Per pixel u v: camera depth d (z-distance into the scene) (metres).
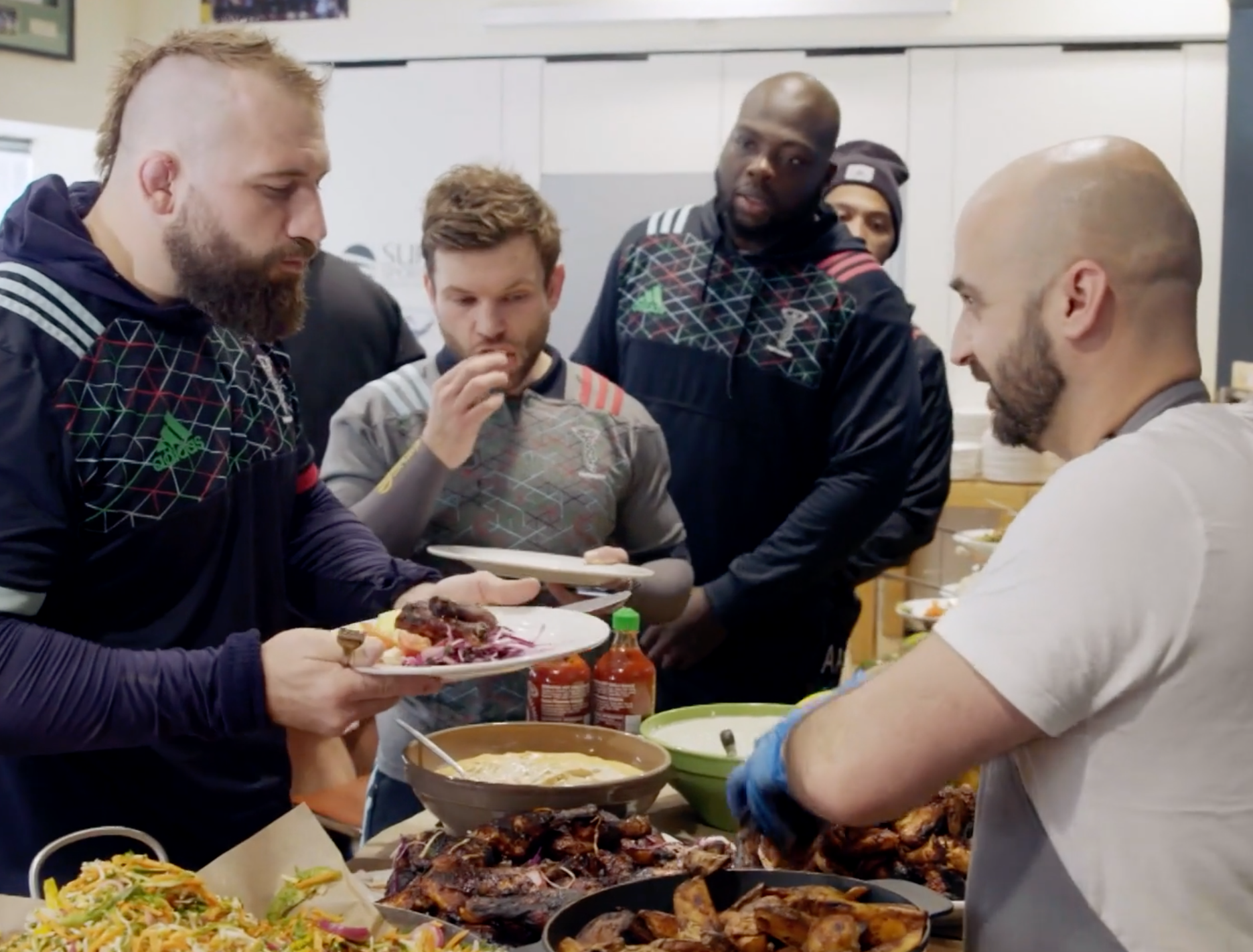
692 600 2.60
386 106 4.50
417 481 1.98
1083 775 1.12
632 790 1.52
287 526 1.77
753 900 1.24
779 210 2.65
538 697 1.86
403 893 1.36
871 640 4.16
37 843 1.49
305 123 1.47
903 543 3.12
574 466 2.16
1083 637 1.08
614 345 2.87
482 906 1.29
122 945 1.08
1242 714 1.08
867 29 4.15
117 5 4.48
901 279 4.24
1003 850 1.18
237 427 1.61
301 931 1.16
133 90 1.50
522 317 2.10
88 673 1.34
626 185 4.36
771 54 4.23
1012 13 4.07
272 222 1.46
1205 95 4.00
